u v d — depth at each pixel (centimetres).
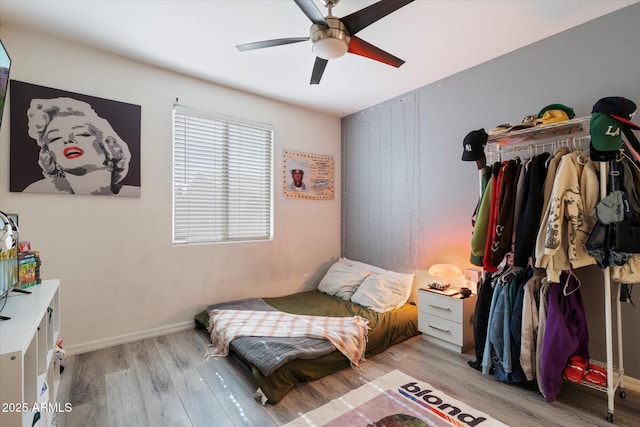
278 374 189
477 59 263
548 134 213
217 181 316
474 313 240
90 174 242
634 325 194
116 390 192
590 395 189
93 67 244
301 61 264
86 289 243
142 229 268
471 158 227
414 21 208
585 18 208
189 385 198
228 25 214
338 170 415
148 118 271
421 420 165
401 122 340
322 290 367
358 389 196
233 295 322
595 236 167
